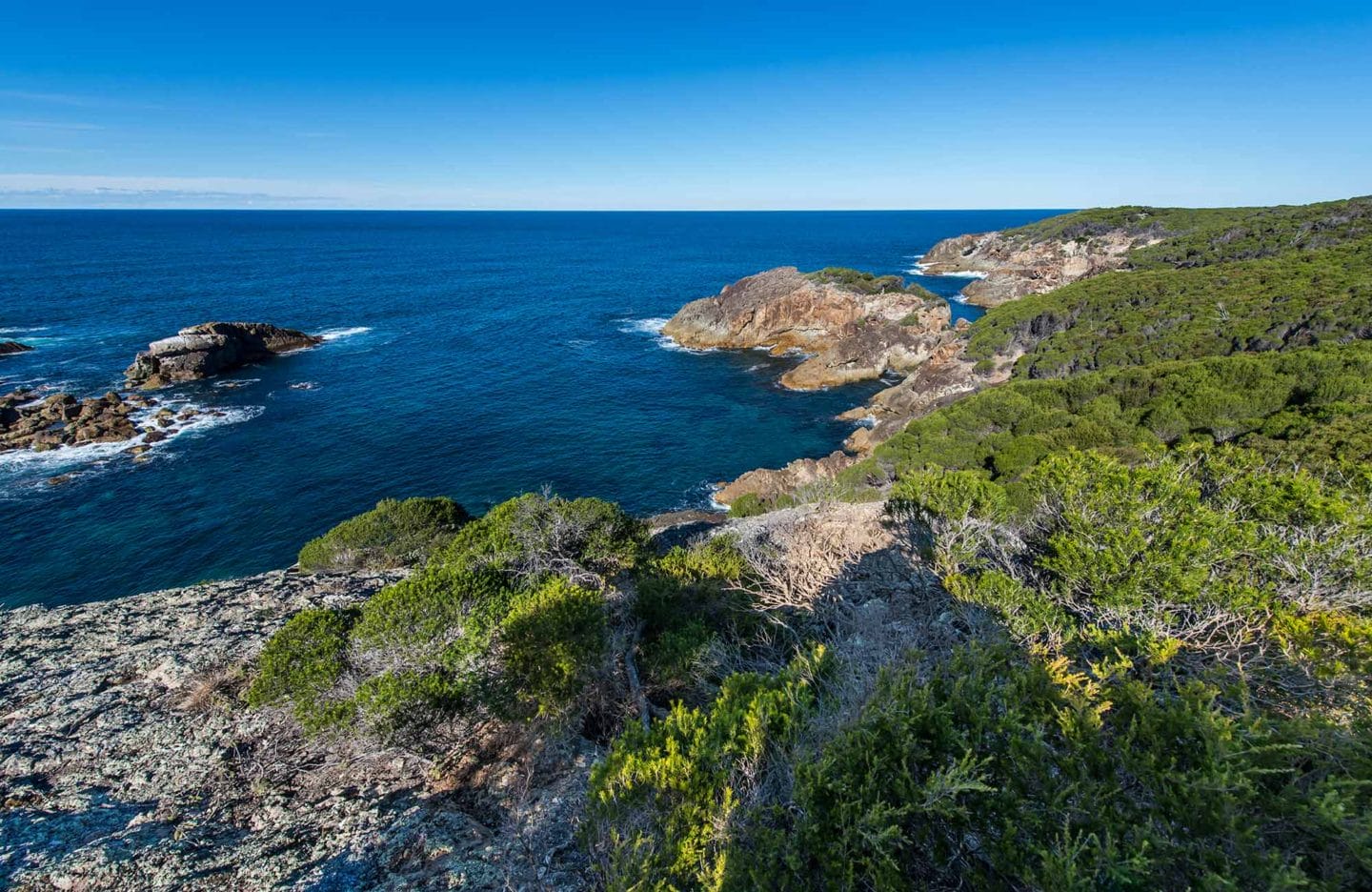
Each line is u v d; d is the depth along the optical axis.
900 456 25.66
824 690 6.16
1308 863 3.47
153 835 6.34
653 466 34.25
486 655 8.55
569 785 6.87
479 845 6.05
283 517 27.48
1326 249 49.41
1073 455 9.10
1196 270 50.72
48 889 5.64
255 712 8.58
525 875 5.56
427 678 7.68
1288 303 34.28
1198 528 6.97
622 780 5.14
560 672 7.97
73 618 12.34
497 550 12.32
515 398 44.34
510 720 7.72
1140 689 4.52
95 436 34.91
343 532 18.39
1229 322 34.81
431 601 8.98
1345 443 12.86
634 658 9.44
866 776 4.30
